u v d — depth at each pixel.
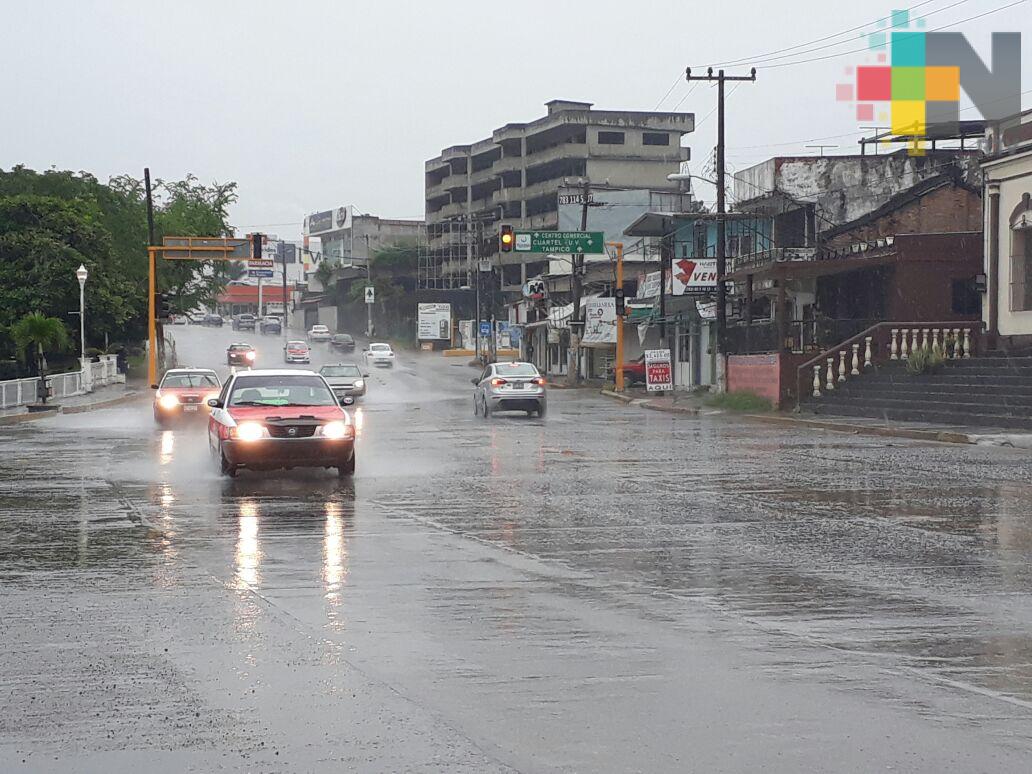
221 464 18.30
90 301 63.72
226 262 84.94
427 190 126.62
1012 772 5.08
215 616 8.38
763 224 53.06
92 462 21.53
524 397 36.00
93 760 5.30
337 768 5.17
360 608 8.66
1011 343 33.12
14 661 7.09
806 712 5.98
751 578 9.87
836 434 27.77
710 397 42.62
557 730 5.70
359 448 24.33
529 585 9.58
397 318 123.38
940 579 9.79
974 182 45.84
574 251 54.72
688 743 5.49
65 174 73.56
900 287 37.91
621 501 15.26
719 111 43.16
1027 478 17.48
